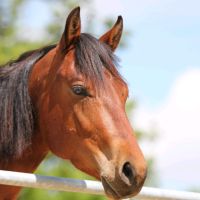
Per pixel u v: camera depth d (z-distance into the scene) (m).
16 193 6.39
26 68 6.46
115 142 5.81
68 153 6.14
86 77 6.03
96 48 6.18
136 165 5.67
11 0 25.17
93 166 5.96
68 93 6.09
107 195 5.81
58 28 24.92
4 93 6.32
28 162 6.40
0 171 5.64
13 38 23.59
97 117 5.95
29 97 6.33
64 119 6.09
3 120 6.23
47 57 6.45
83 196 19.34
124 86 6.20
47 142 6.28
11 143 6.20
